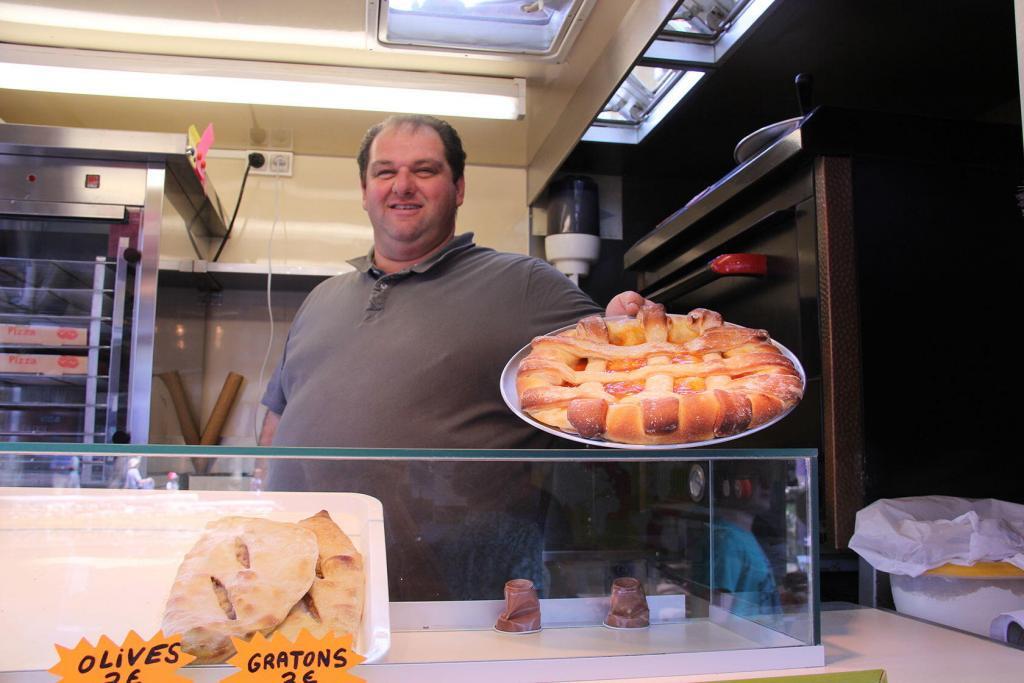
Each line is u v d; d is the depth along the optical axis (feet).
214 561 2.04
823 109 3.67
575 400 2.36
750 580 2.46
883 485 3.61
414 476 2.34
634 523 2.53
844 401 3.60
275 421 5.14
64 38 5.59
